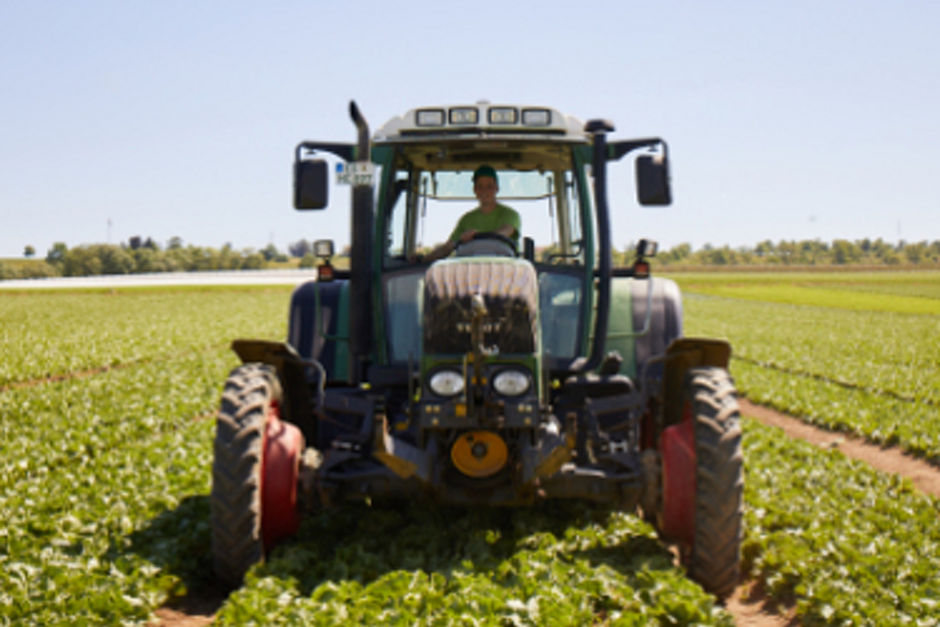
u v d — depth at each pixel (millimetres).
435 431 4672
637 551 4953
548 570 4469
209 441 8766
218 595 4660
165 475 6996
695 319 35594
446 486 4812
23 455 8188
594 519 5484
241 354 5004
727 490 4367
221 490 4332
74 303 46969
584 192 5500
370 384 5551
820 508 6414
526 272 4867
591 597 4277
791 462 8195
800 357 19656
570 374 5516
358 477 4840
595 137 5344
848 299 59500
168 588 4531
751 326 31391
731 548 4414
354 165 5059
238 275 109188
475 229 5824
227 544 4355
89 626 3990
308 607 3988
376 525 5371
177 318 33438
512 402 4578
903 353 21422
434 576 4371
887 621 4301
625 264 6770
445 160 5891
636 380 5922
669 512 4609
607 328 5613
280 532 4641
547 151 5621
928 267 157875
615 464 5004
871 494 7047
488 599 3979
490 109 5352
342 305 5914
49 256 148250
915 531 6094
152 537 5324
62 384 13625
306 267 163750
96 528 5492
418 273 5539
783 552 5180
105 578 4527
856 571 4984
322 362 5789
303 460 4680
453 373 4594
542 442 4598
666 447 4684
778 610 4727
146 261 138250
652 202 5270
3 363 16891
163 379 14352
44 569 4688
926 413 11812
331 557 4883
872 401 12734
